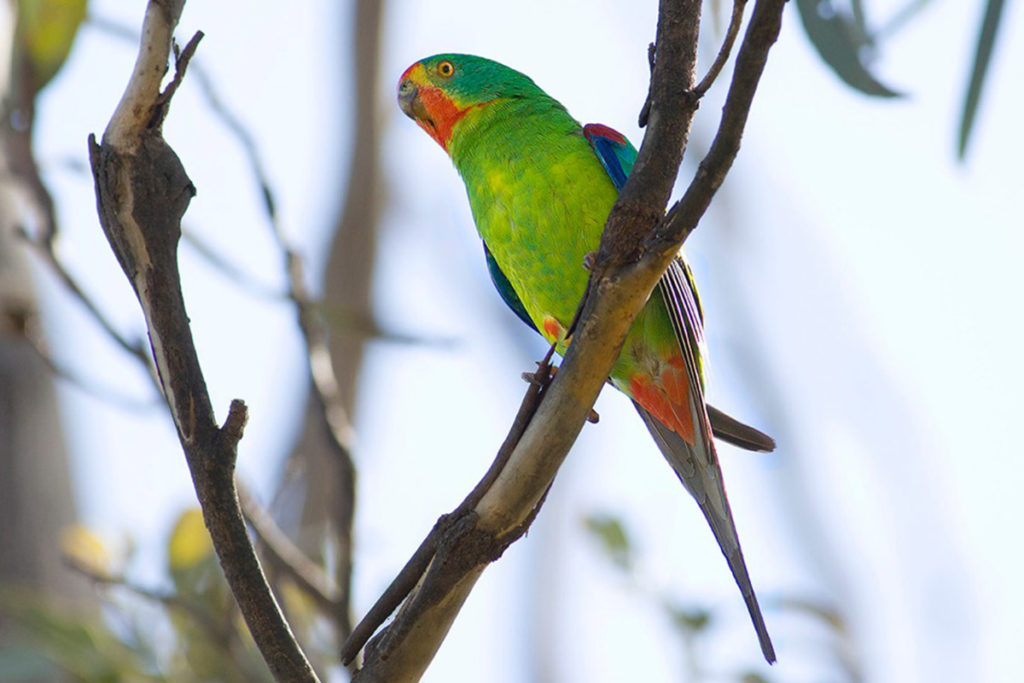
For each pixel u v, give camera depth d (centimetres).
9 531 1028
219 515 516
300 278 860
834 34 848
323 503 1144
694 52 516
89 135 501
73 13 883
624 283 534
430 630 557
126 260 510
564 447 553
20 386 1057
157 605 969
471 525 551
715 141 496
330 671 909
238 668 945
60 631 932
